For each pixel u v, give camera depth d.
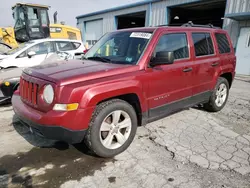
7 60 7.45
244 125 4.25
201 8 15.64
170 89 3.56
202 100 4.44
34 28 11.48
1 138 3.52
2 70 5.35
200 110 5.06
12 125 4.05
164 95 3.49
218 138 3.64
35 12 11.41
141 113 3.24
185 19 20.27
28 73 2.98
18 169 2.72
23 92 3.00
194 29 4.12
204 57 4.24
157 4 15.63
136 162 2.90
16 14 11.41
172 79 3.54
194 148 3.29
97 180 2.54
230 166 2.84
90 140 2.77
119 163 2.88
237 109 5.27
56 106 2.47
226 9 11.76
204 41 4.32
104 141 2.90
